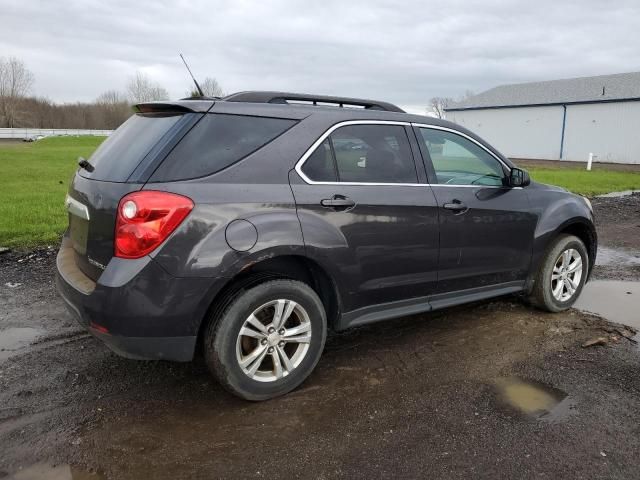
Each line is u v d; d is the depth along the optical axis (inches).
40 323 180.2
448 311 198.2
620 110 1470.2
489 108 1838.1
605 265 277.7
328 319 146.8
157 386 138.5
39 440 113.9
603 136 1518.2
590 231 205.6
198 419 123.3
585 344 167.3
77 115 3789.4
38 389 135.6
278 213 126.0
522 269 183.3
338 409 128.6
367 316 148.5
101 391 135.3
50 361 151.7
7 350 158.6
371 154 147.3
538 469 106.7
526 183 178.4
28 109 3592.5
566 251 194.1
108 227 117.0
